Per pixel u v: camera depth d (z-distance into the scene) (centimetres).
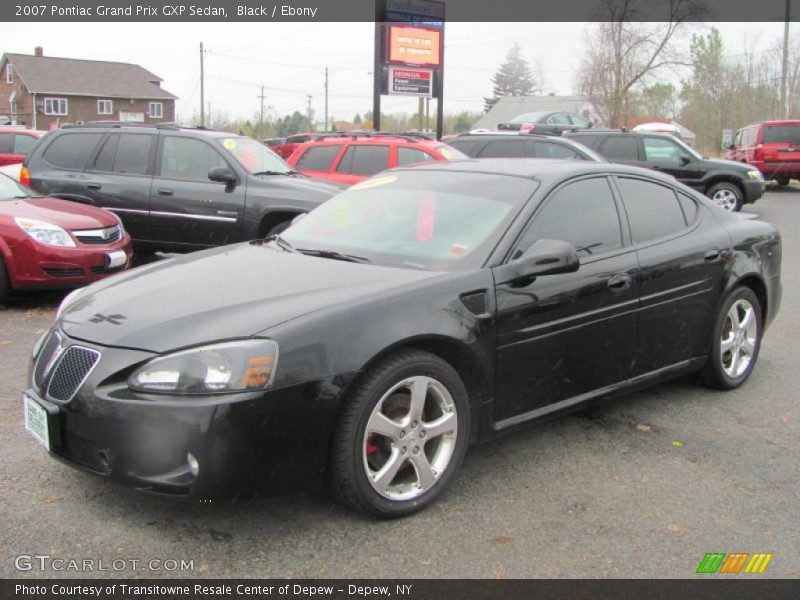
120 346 306
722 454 411
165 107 7056
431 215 409
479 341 349
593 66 4744
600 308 404
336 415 306
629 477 380
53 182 927
